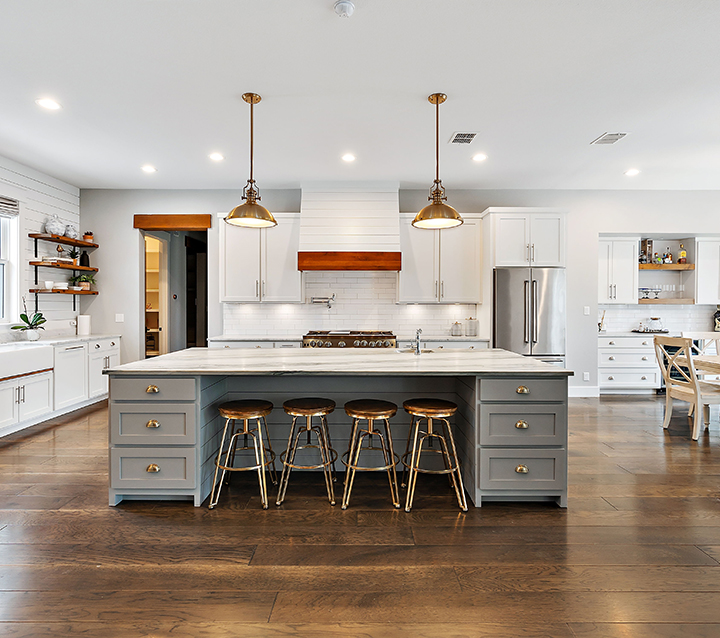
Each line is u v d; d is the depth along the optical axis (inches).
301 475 126.3
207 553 85.0
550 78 118.7
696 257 248.2
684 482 120.3
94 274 233.0
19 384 165.0
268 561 82.3
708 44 103.1
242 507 105.3
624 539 90.6
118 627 65.1
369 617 67.3
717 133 157.5
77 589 73.9
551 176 210.2
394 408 106.8
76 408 201.6
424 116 142.3
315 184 220.2
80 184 224.1
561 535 92.1
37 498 109.4
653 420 187.3
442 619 66.9
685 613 68.4
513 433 104.0
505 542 89.3
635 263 247.8
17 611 68.4
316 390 127.6
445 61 110.3
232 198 232.1
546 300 212.4
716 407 211.8
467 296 222.5
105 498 109.5
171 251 309.7
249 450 127.1
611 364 240.7
